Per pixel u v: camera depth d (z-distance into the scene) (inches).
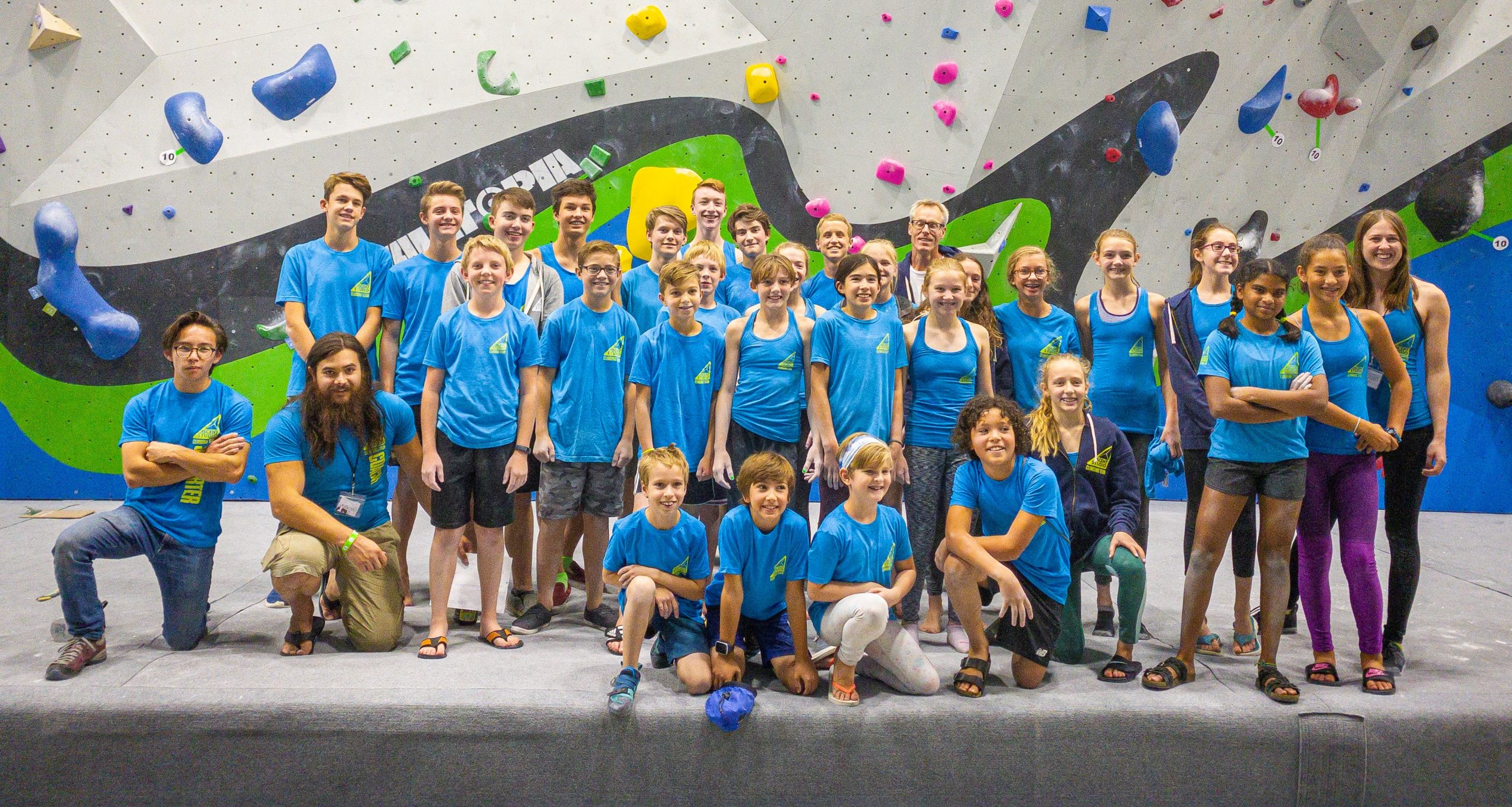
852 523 98.7
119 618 119.3
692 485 124.5
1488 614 130.1
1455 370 198.5
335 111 184.7
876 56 188.2
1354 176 194.5
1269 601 100.0
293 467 106.8
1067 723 93.7
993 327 130.8
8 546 152.8
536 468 126.8
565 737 91.4
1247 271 102.7
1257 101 189.5
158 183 182.9
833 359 119.9
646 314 141.2
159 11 181.2
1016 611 96.8
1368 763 93.8
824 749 92.3
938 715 93.1
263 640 111.8
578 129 187.3
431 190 133.0
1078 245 193.0
